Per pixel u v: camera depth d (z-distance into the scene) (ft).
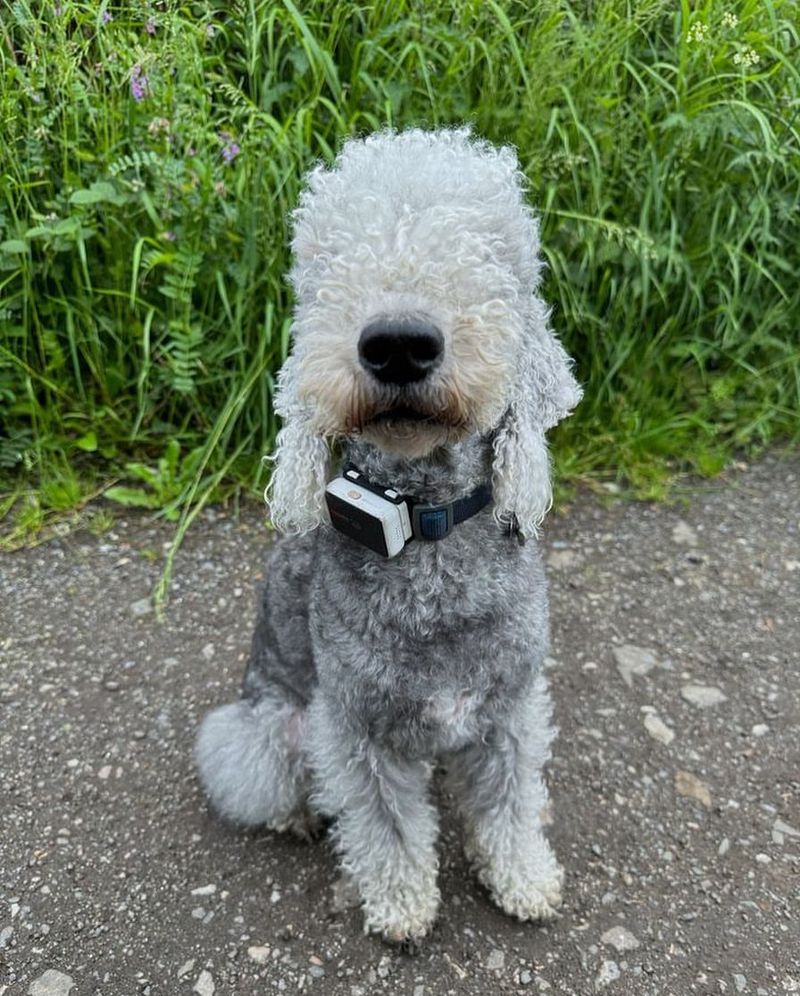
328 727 1.54
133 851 1.78
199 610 2.37
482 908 1.69
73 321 2.71
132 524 2.64
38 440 2.68
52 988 1.54
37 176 2.64
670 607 2.38
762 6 2.85
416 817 1.61
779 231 2.96
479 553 1.41
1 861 1.75
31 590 2.42
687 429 3.01
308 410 1.33
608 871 1.74
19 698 2.11
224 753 1.77
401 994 1.54
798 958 1.57
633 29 2.67
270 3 2.69
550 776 1.92
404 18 2.71
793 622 2.33
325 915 1.67
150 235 2.68
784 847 1.77
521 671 1.49
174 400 2.77
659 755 1.97
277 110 2.80
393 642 1.40
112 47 2.50
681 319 3.00
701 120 2.70
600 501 2.77
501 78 2.70
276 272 2.60
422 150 1.31
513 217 1.32
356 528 1.36
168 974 1.56
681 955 1.59
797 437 3.02
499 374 1.21
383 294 1.16
